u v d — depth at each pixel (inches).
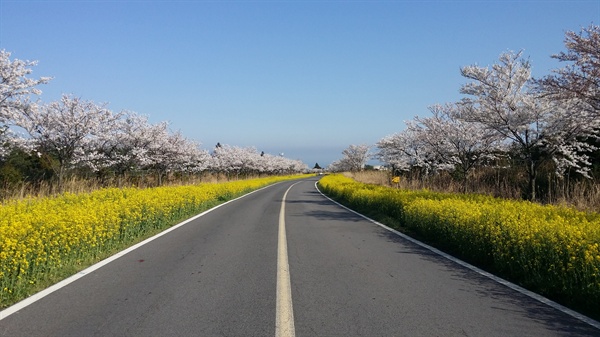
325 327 155.6
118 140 804.0
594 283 182.7
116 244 319.0
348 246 328.8
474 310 176.2
